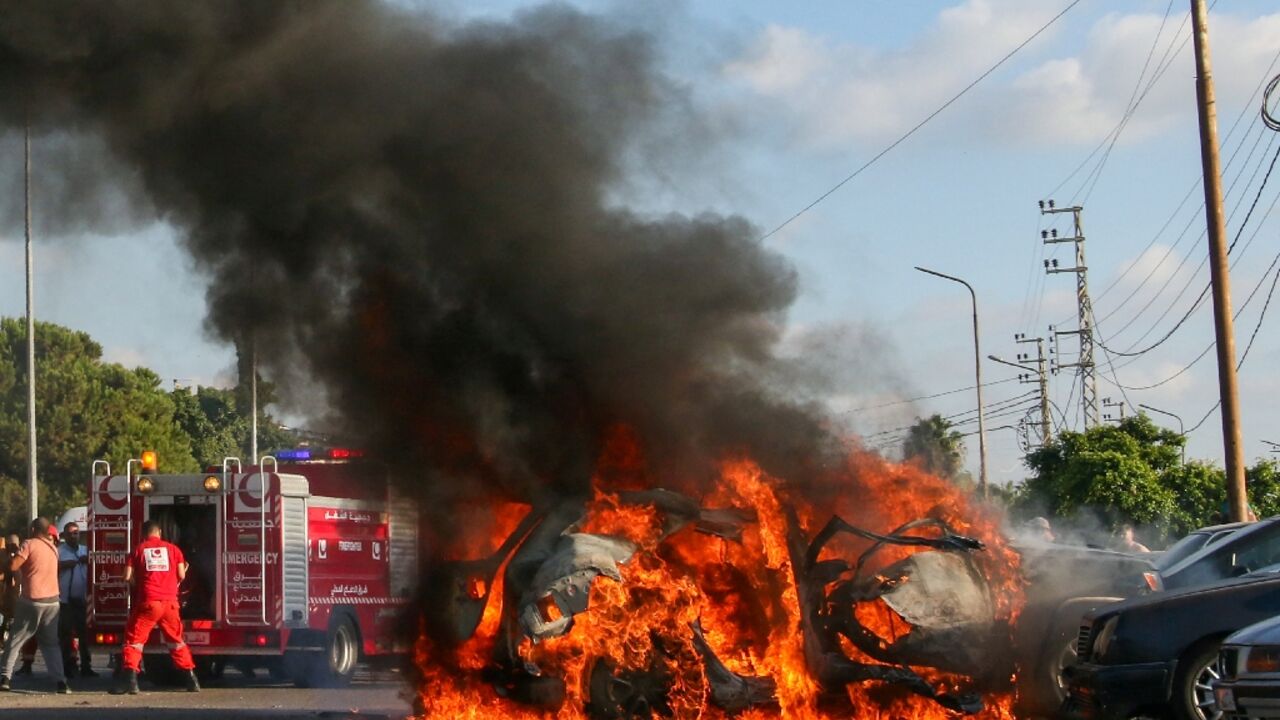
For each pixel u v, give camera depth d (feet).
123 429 183.11
